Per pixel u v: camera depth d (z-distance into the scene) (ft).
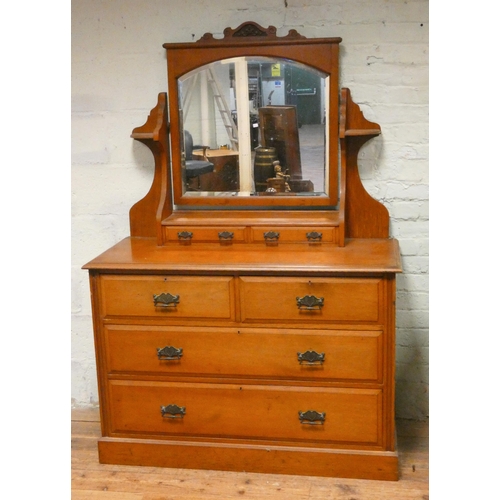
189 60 9.30
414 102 9.28
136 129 9.64
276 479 8.66
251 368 8.57
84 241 10.41
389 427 8.43
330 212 9.48
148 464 9.06
